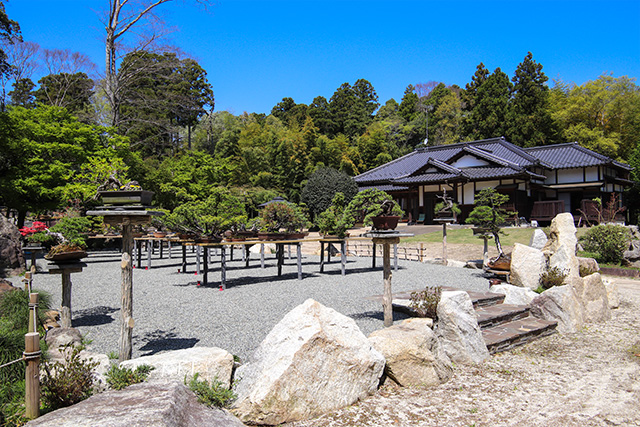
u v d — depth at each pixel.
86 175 18.50
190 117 47.31
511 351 6.55
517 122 42.44
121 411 2.94
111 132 23.17
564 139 42.09
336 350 4.19
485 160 31.16
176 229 10.79
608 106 40.47
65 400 3.52
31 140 20.17
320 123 64.44
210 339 5.97
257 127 52.97
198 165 29.75
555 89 52.53
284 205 12.26
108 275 12.77
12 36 21.52
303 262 16.95
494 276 11.84
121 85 25.50
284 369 3.83
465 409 4.27
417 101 70.62
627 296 11.59
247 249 15.09
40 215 21.05
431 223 32.31
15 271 12.43
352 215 12.66
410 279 12.13
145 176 27.67
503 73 48.75
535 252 10.42
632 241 18.17
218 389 3.85
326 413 4.03
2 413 3.31
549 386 5.01
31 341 3.29
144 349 5.48
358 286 10.69
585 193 31.38
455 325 5.85
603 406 4.45
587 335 7.58
